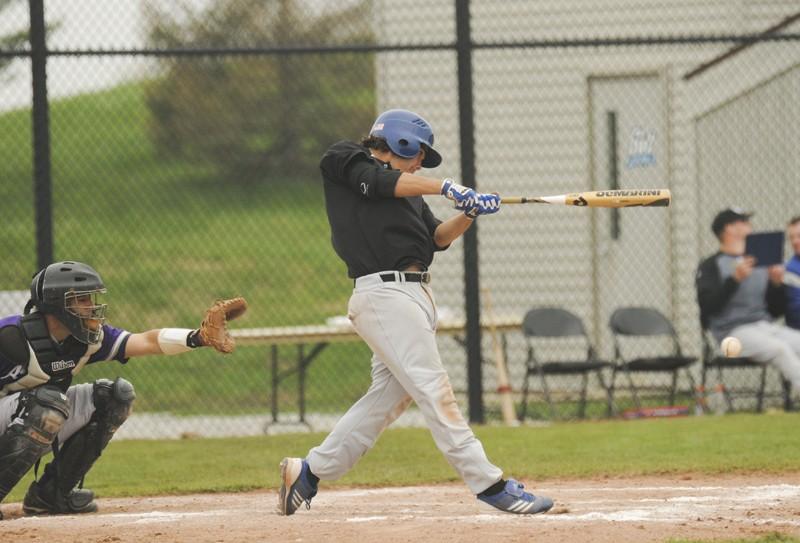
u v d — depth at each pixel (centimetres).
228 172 10962
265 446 3075
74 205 9844
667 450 2789
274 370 4125
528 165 4716
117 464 2814
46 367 1931
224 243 9206
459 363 4606
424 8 4703
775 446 2795
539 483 2395
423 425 3941
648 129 4694
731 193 4503
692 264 4678
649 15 4691
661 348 4666
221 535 1717
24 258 8319
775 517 1836
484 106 4731
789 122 4062
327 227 9794
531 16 4703
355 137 11119
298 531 1733
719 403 4206
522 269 4703
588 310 4688
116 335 1980
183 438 3416
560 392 4428
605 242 4719
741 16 4691
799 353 3609
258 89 11075
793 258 3716
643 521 1783
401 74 4700
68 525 1894
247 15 10094
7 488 1939
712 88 4541
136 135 11150
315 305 7488
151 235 9288
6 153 10369
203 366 5975
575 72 4697
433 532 1680
